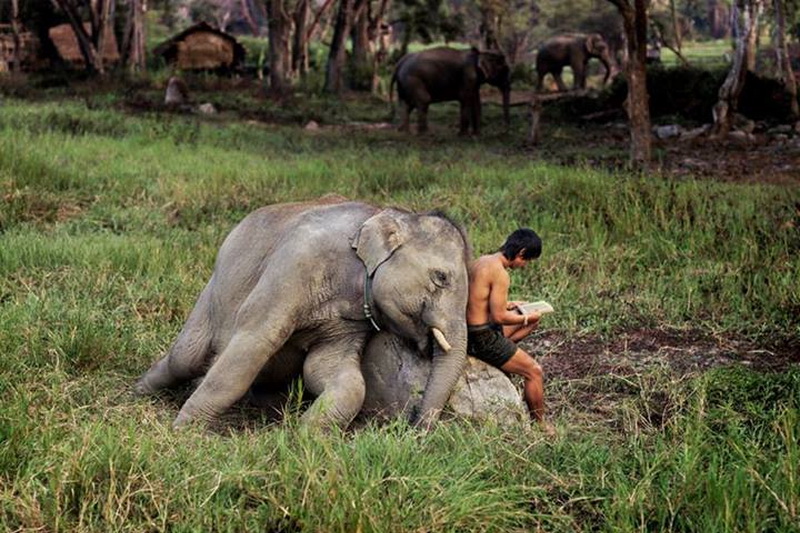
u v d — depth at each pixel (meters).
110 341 8.38
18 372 7.66
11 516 5.54
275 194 15.00
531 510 6.09
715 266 11.21
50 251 11.12
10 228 12.60
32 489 5.66
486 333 7.08
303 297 6.98
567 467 6.43
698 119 31.17
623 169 18.81
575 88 42.06
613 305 10.21
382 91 43.22
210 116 29.30
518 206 14.01
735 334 9.65
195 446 6.43
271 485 5.83
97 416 6.84
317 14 43.53
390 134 27.38
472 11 68.44
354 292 6.96
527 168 18.50
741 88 26.48
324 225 7.12
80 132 21.98
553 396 8.16
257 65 52.69
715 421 7.34
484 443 6.46
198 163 17.80
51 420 6.47
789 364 8.84
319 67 50.97
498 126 31.03
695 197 13.66
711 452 6.63
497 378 7.17
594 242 12.12
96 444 6.06
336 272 7.00
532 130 26.00
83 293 9.89
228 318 7.37
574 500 6.01
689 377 8.37
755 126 28.59
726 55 57.19
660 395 8.15
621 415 7.73
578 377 8.63
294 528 5.64
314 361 7.07
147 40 62.78
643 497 5.98
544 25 67.19
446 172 17.16
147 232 13.02
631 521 5.86
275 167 17.41
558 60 42.28
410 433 6.43
